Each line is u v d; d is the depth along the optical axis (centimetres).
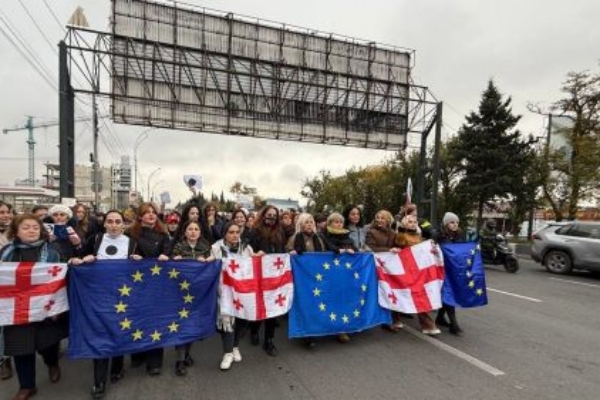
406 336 634
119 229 504
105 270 468
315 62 1744
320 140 1786
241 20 1633
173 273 499
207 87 1614
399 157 3556
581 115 2245
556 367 512
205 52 1592
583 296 959
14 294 422
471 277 651
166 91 1568
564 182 2245
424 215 2314
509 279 1208
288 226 829
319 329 579
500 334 648
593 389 450
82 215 753
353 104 1817
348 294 604
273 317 549
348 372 494
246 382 466
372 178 4247
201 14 1585
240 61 1647
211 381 470
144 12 1520
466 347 585
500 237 1391
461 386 456
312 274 586
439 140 1909
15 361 429
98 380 437
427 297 631
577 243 1284
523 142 2688
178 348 495
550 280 1195
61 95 1411
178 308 498
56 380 471
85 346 446
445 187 3181
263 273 550
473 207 3059
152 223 539
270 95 1698
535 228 3284
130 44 1516
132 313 472
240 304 528
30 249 447
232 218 792
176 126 1591
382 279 631
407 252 640
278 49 1689
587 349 580
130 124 1551
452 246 656
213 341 617
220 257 543
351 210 762
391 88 1862
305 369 504
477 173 2741
